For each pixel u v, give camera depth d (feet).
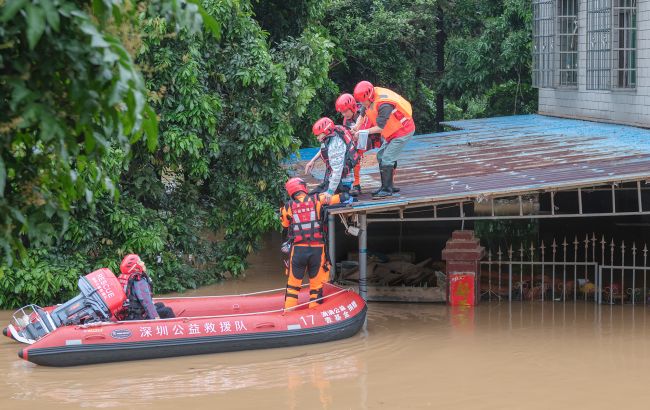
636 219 61.46
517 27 82.23
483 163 47.50
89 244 45.21
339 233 56.34
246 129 49.39
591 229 61.36
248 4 50.88
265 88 50.72
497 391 29.99
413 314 43.04
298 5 64.49
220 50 49.62
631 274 50.31
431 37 87.56
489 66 83.15
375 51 80.43
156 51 46.37
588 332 38.73
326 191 38.70
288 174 52.21
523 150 51.65
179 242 50.03
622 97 58.59
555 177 39.52
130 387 30.60
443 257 45.14
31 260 43.06
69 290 44.11
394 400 29.04
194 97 46.98
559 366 33.19
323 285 40.88
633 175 37.35
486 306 44.96
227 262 51.08
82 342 33.06
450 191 39.04
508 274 50.26
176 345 34.35
